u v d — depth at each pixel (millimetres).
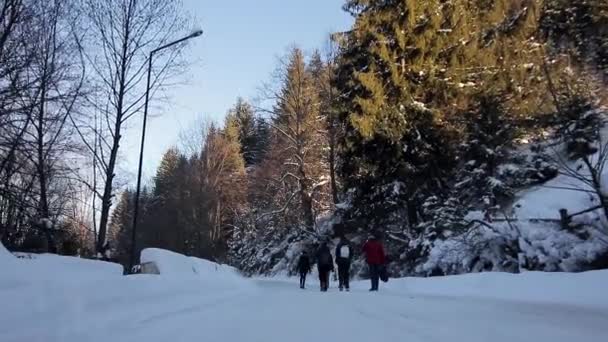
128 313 8734
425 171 27656
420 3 28125
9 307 6422
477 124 25016
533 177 25125
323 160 45875
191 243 62594
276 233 49719
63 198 30922
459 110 26297
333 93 43375
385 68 28953
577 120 18062
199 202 62969
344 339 7613
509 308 12023
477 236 22641
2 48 19125
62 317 7105
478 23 26422
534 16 18641
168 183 75500
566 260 18250
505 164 24453
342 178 31594
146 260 18406
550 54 18188
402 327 8891
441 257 23656
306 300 14719
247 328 8656
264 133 56656
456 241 23609
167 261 18516
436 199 27438
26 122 20031
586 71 17406
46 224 23078
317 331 8406
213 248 62094
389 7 29656
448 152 27000
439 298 15336
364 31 30016
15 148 19953
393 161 27859
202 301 12836
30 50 20234
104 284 8945
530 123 21391
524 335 8086
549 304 12930
